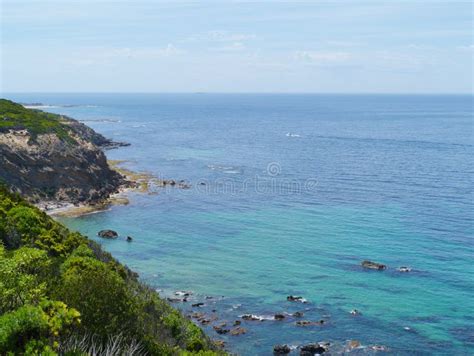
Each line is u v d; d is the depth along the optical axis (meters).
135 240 66.44
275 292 50.50
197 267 56.97
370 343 40.75
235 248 63.47
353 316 45.28
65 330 15.70
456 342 40.97
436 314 45.66
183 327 32.50
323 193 93.19
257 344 40.56
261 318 44.78
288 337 41.69
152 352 19.81
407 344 40.62
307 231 70.00
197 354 26.70
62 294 18.59
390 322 44.19
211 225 73.25
